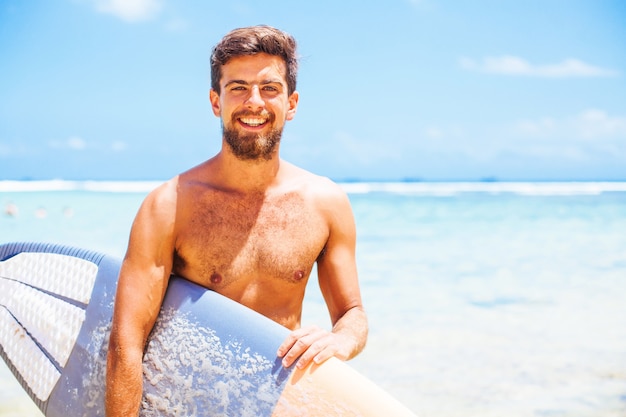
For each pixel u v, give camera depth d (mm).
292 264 2088
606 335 4953
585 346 4641
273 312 2104
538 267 8422
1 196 28047
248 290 2076
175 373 1972
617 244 11055
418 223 15461
